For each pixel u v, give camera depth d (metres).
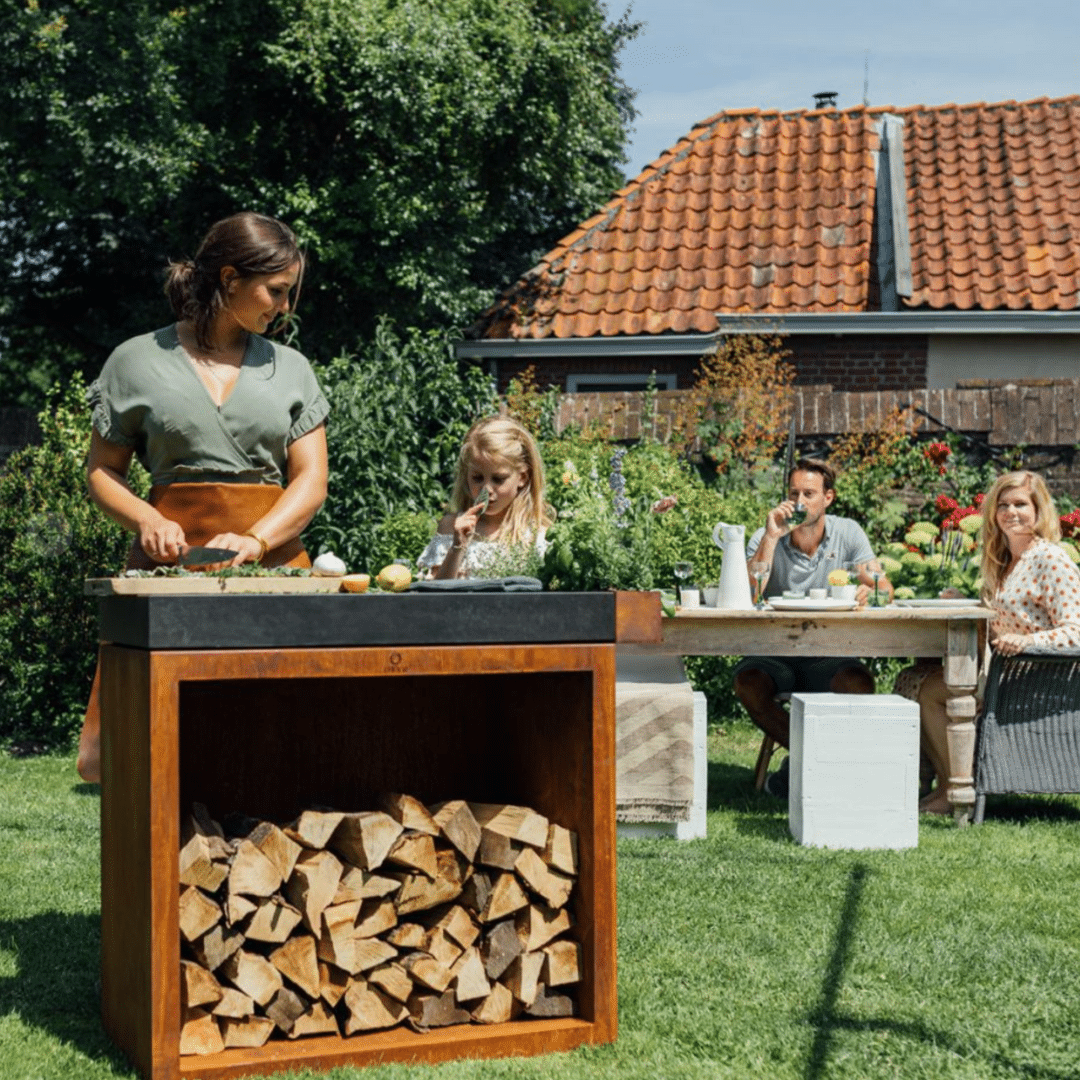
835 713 4.99
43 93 12.77
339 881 2.91
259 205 14.73
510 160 15.42
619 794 5.09
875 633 5.47
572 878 3.03
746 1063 2.83
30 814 5.34
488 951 3.01
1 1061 2.79
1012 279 12.05
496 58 14.66
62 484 7.40
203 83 14.03
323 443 3.44
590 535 3.18
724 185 13.98
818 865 4.62
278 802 3.31
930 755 5.77
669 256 13.21
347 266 14.55
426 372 9.30
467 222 15.48
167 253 17.39
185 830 2.88
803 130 14.59
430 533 8.10
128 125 13.22
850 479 9.49
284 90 14.81
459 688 3.46
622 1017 3.09
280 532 3.20
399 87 13.71
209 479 3.23
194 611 2.61
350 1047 2.81
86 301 19.28
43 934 3.73
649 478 8.30
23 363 20.09
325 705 3.35
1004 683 5.47
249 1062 2.72
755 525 8.30
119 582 2.72
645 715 5.10
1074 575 5.54
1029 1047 2.93
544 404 9.85
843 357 12.30
